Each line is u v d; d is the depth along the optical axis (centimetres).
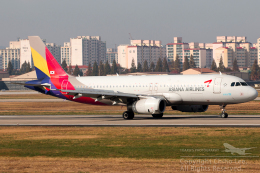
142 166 5028
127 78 13200
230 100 11744
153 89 12556
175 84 12325
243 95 11581
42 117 13362
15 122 11375
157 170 4803
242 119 11188
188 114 13962
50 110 17288
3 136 8181
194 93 12038
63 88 13775
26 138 7819
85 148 6500
